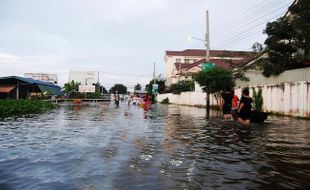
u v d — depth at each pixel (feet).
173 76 255.70
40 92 193.67
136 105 153.07
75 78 270.05
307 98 67.15
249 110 51.19
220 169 21.16
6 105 80.28
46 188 16.96
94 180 18.39
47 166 21.85
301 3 77.71
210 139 34.91
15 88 166.20
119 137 36.35
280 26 81.87
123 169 20.93
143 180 18.39
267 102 84.48
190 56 282.97
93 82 271.69
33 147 29.32
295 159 24.39
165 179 18.61
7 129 44.37
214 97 123.75
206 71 107.55
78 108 115.44
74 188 16.94
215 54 270.46
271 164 22.70
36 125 50.34
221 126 49.21
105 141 33.14
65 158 24.41
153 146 30.07
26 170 20.81
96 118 66.18
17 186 17.37
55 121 58.08
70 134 38.96
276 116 75.00
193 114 81.61
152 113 86.12
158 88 271.69
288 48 82.79
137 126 49.39
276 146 30.35
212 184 17.70
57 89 225.97
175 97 193.67
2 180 18.52
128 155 25.62
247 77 99.55
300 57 82.07
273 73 80.84
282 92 77.20
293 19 81.46
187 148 29.07
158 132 41.37
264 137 36.68
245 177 19.20
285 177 19.25
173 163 22.79
